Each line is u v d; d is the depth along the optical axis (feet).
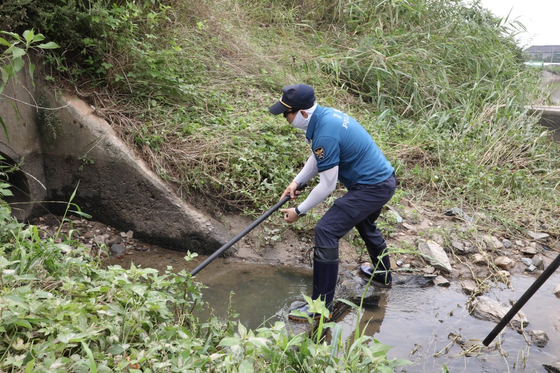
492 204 16.67
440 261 13.69
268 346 7.64
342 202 10.99
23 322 6.29
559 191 18.19
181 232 14.11
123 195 14.30
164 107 15.99
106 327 6.89
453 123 21.21
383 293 12.46
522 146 19.94
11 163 13.69
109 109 14.76
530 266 13.94
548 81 27.86
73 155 14.26
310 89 10.52
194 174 14.29
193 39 19.04
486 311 11.41
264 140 15.94
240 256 14.03
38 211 14.62
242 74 19.54
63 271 8.40
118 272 8.24
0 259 7.27
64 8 14.10
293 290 12.42
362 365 7.36
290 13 24.48
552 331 10.77
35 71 13.92
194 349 7.41
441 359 9.61
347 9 24.72
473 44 24.45
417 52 22.57
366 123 19.11
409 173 17.65
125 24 14.92
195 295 9.18
